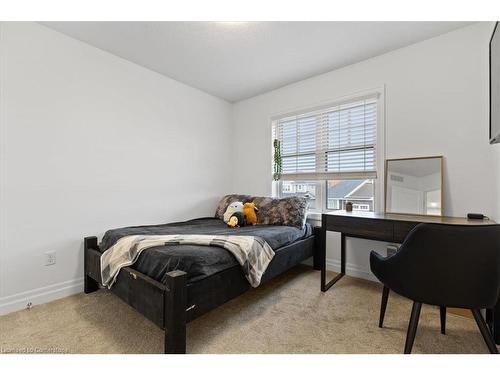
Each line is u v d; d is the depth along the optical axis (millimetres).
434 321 1721
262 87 3270
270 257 1973
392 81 2383
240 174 3756
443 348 1427
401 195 2289
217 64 2654
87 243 2141
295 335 1561
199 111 3344
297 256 2432
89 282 2166
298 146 3162
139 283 1447
